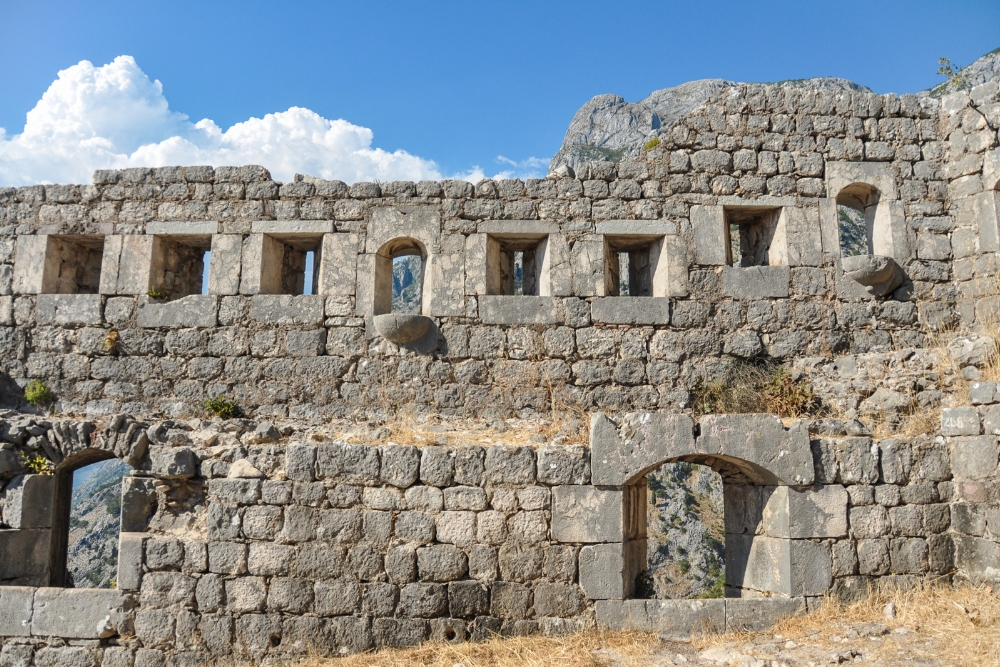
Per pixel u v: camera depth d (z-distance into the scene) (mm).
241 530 9305
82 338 13852
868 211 14453
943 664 7496
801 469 9656
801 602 9367
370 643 9047
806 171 14086
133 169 14430
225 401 13492
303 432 10586
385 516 9297
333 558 9211
